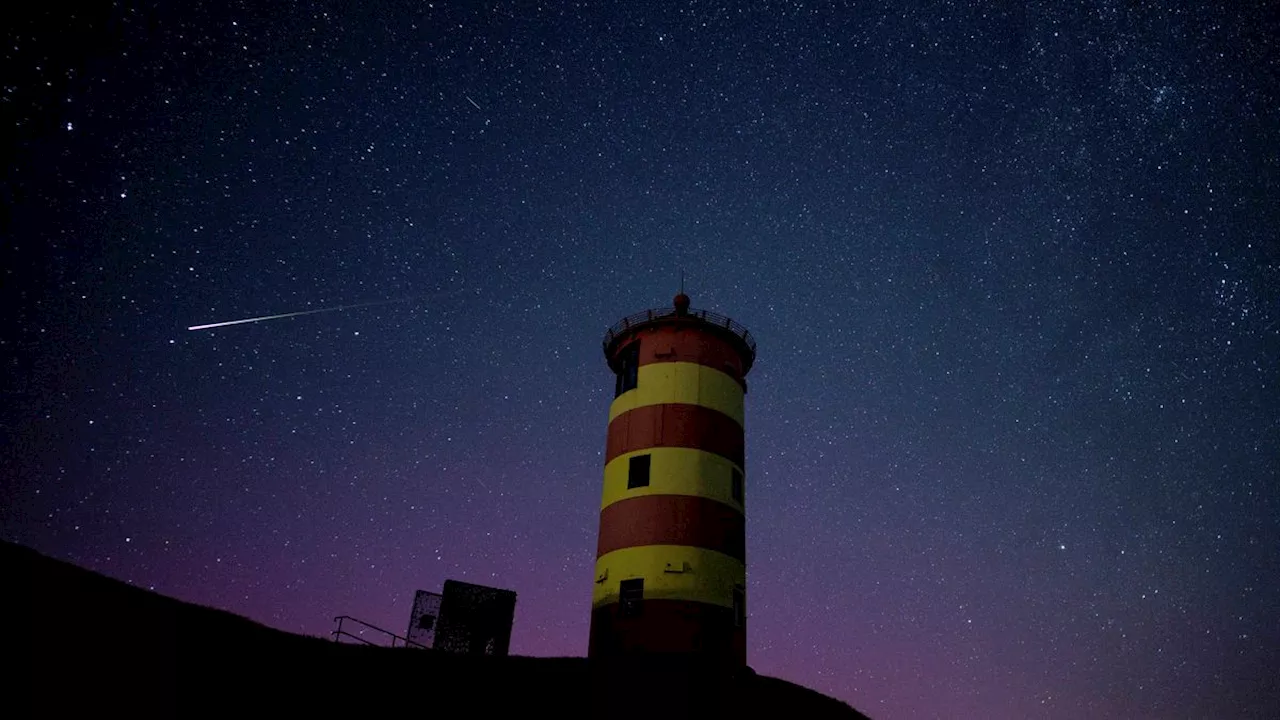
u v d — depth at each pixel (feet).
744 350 98.68
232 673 53.62
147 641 52.08
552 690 67.92
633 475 85.97
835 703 84.02
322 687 57.36
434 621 94.58
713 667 74.28
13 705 39.73
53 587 52.75
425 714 58.03
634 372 94.17
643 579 79.30
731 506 85.81
